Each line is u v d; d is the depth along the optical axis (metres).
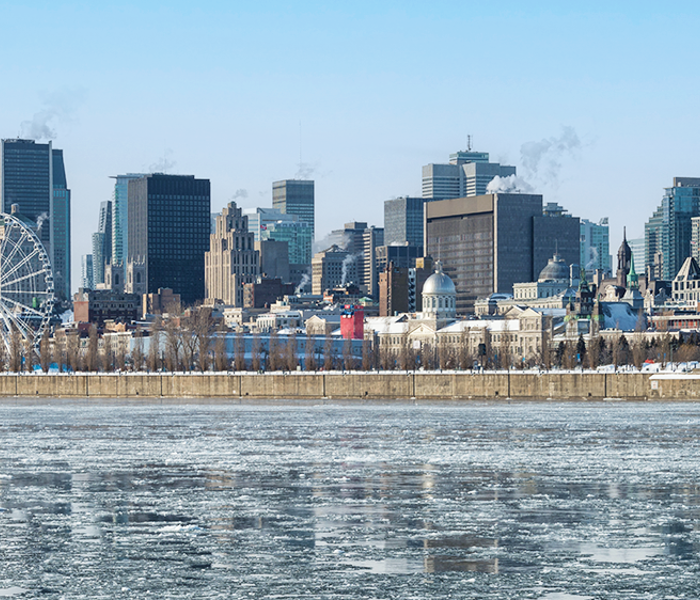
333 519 143.38
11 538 132.50
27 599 107.12
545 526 138.00
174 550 126.06
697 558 121.56
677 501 155.00
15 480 179.38
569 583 111.94
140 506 153.50
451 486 170.25
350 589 110.19
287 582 112.56
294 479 178.88
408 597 107.38
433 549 126.06
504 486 169.88
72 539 131.88
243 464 199.00
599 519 142.25
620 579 113.31
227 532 135.62
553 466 193.50
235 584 112.00
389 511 148.75
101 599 107.12
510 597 107.25
